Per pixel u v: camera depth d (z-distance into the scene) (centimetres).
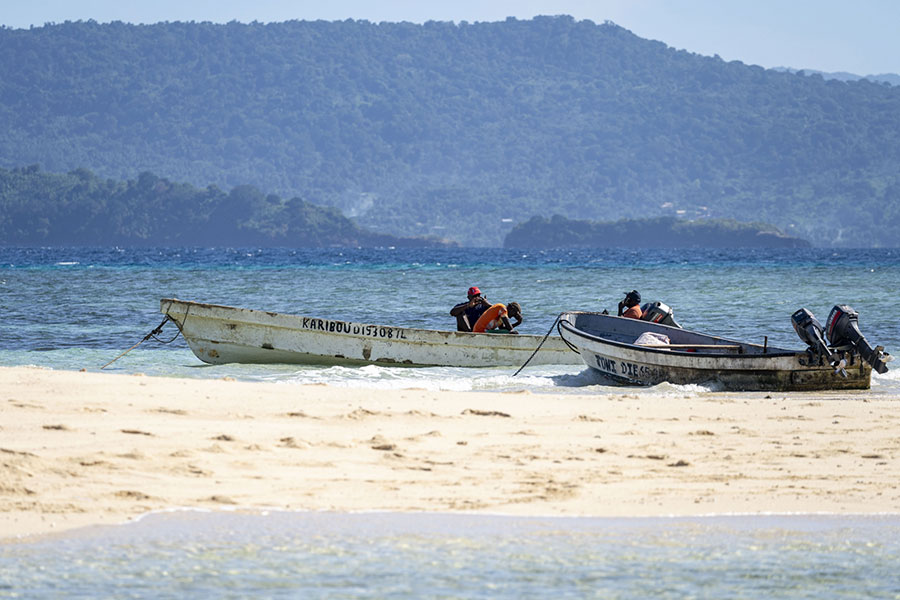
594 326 7338
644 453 3700
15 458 3158
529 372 6906
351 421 4225
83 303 13475
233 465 3328
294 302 14462
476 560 2461
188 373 6725
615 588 2286
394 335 7194
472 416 4434
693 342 6762
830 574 2402
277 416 4253
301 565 2398
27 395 4425
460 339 7150
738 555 2533
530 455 3641
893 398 5406
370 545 2561
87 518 2712
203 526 2683
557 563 2448
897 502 3050
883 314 11969
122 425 3900
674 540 2652
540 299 15575
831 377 5791
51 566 2356
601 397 5172
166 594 2195
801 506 2997
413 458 3553
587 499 3047
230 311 7212
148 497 2920
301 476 3250
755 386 5819
